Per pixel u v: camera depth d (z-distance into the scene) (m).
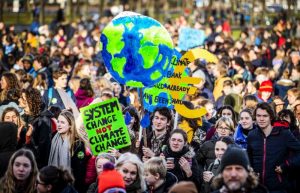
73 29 48.25
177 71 16.25
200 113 16.14
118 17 15.12
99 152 14.97
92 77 27.33
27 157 11.78
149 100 16.39
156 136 15.34
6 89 19.38
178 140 14.08
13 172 11.77
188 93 16.20
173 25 52.91
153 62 14.95
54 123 15.76
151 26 15.01
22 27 60.91
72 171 14.99
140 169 12.36
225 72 24.97
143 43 14.90
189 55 16.22
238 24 68.81
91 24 55.41
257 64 32.72
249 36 43.66
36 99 16.66
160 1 82.75
